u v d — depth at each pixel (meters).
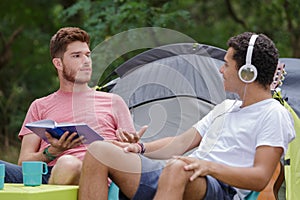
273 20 9.77
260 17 9.87
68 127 3.73
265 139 3.46
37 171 3.47
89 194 3.34
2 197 3.18
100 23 8.20
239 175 3.33
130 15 8.11
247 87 3.62
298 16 9.44
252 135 3.56
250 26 9.88
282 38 9.49
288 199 4.09
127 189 3.43
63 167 3.64
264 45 3.58
